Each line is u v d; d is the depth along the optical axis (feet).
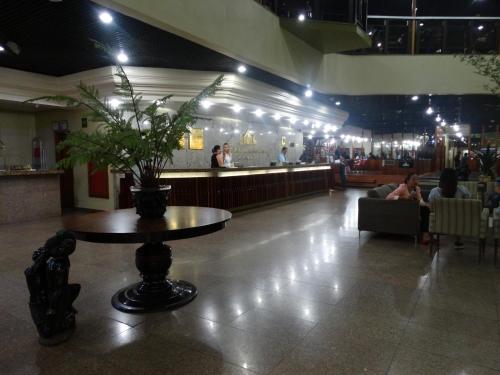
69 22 17.97
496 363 8.14
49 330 9.07
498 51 42.50
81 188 32.07
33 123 34.30
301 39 33.58
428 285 13.01
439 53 42.83
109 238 9.33
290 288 12.76
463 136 62.59
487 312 10.75
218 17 22.22
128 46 21.94
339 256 16.75
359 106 53.98
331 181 49.55
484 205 19.21
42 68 26.55
